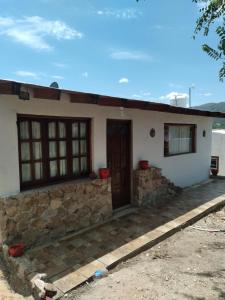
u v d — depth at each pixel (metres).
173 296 3.32
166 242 4.99
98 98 4.55
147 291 3.43
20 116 4.57
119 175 6.61
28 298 3.46
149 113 7.14
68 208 5.11
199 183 9.62
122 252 4.36
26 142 4.75
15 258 4.05
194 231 5.53
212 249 4.72
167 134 8.16
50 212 4.83
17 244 4.25
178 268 4.04
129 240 4.80
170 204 6.97
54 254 4.34
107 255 4.27
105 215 5.82
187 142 9.23
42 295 3.19
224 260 4.32
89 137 5.74
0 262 4.37
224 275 3.85
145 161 6.80
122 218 5.91
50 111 4.84
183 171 8.84
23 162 4.72
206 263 4.21
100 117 5.79
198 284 3.60
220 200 7.29
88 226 5.46
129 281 3.66
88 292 3.43
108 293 3.39
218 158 12.89
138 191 6.70
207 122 10.08
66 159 5.41
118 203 6.64
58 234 4.96
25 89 3.68
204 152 10.04
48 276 3.71
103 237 4.95
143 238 4.88
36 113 4.64
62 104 5.03
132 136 6.67
